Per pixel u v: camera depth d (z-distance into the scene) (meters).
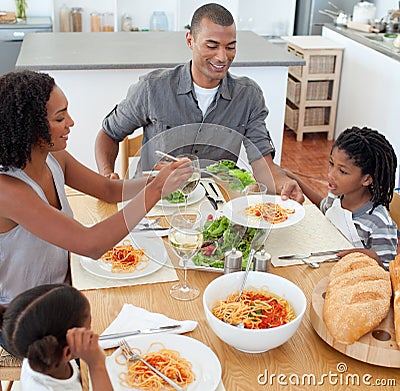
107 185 2.05
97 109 3.48
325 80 5.01
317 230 1.93
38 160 1.69
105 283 1.64
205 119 2.35
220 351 1.39
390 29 4.80
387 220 2.04
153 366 1.31
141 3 5.66
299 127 5.07
